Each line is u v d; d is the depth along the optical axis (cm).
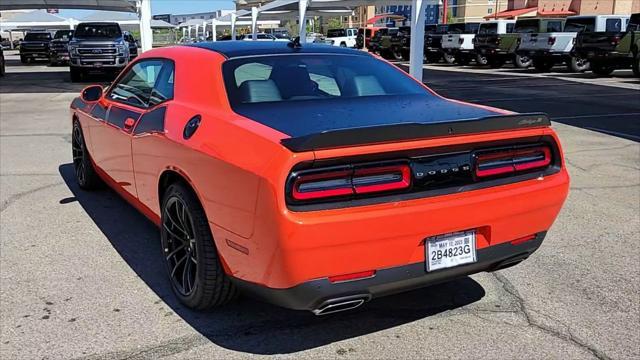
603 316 341
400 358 296
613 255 434
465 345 309
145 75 430
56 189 609
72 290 371
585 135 936
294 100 345
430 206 271
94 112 506
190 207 318
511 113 328
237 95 336
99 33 2083
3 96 1515
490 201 287
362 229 257
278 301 271
